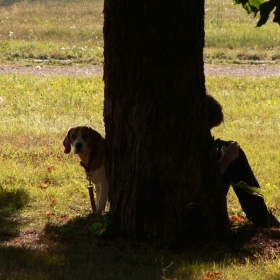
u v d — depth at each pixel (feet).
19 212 38.60
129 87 31.32
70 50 136.15
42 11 179.83
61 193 42.27
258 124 70.90
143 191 31.94
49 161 50.98
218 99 87.51
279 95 91.76
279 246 32.83
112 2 30.78
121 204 32.91
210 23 165.17
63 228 34.91
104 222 35.47
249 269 28.73
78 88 93.81
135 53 30.78
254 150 56.54
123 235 32.99
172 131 31.30
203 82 31.96
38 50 135.23
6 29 156.56
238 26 163.02
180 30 30.50
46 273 27.53
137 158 31.76
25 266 28.73
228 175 35.40
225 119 73.97
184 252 31.63
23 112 77.00
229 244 32.83
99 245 32.45
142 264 29.63
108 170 35.88
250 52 139.44
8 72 113.19
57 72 115.03
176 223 32.17
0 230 34.91
